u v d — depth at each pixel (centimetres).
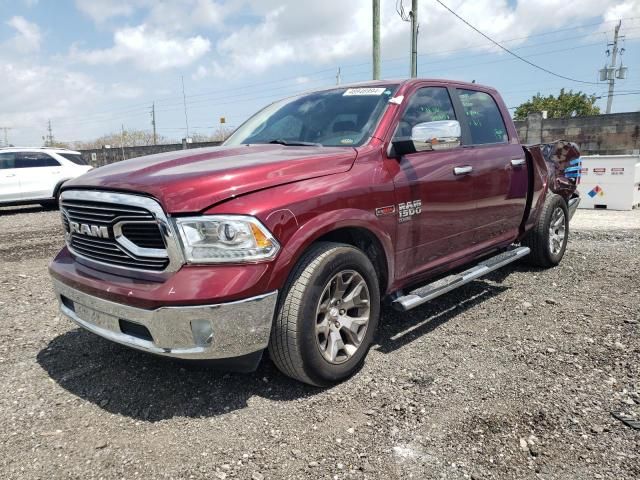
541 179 533
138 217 272
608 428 262
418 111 394
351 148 342
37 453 253
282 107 446
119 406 296
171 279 261
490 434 259
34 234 971
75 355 368
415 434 261
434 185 379
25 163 1327
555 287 512
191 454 250
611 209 1108
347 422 274
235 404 295
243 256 263
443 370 332
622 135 1734
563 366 334
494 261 468
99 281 286
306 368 292
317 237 291
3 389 319
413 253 370
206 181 270
